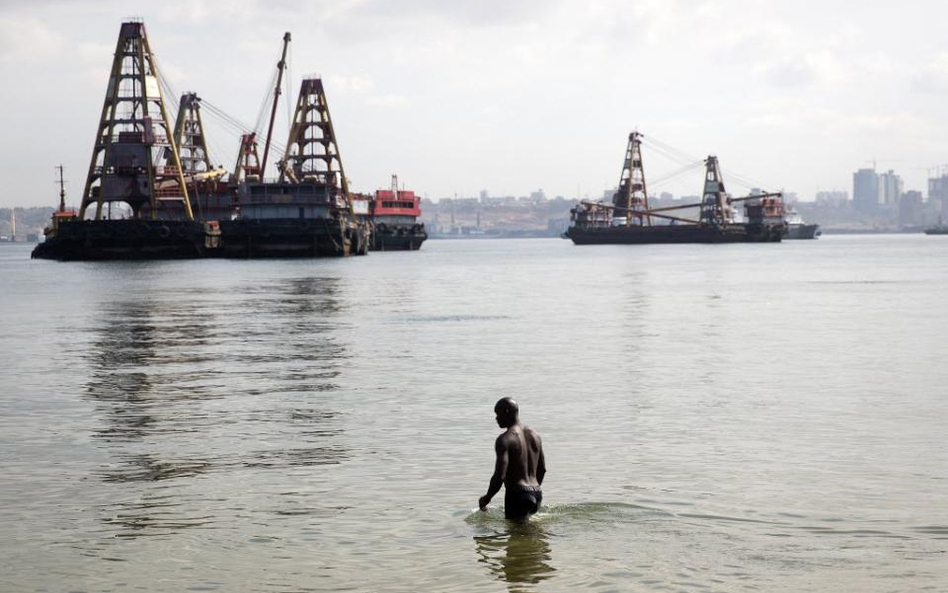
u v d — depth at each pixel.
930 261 162.12
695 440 20.56
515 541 13.89
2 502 16.14
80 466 18.70
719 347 38.72
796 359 34.56
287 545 13.79
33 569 12.86
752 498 15.95
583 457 18.98
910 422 22.33
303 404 25.67
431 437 21.14
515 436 15.12
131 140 186.88
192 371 32.53
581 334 44.69
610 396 26.58
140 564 13.04
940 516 14.85
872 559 12.95
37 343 42.28
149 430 22.27
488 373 31.56
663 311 59.00
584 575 12.48
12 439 21.34
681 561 12.96
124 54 184.00
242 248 189.88
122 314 59.34
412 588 12.11
